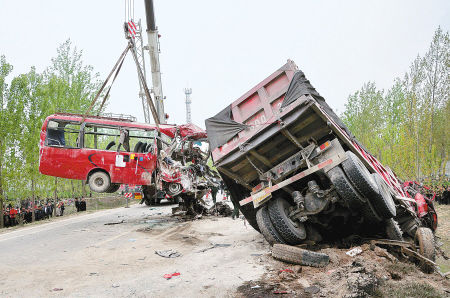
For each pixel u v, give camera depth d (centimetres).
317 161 548
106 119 1279
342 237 657
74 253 695
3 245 823
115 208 2392
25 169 1944
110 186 1277
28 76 2130
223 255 638
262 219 591
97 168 1225
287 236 567
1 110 1941
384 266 477
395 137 1934
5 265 591
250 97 626
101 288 451
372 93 2542
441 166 1630
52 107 2208
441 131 1767
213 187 1520
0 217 1869
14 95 1981
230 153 595
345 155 511
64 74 2792
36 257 660
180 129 1345
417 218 666
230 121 616
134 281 481
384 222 580
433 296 386
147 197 2222
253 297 395
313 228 638
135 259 630
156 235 937
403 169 1599
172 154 1359
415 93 1638
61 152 1203
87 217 1662
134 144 1271
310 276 462
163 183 1291
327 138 584
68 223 1363
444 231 900
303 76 568
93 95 2784
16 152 1964
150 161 1259
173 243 802
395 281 434
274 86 607
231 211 1411
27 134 1983
